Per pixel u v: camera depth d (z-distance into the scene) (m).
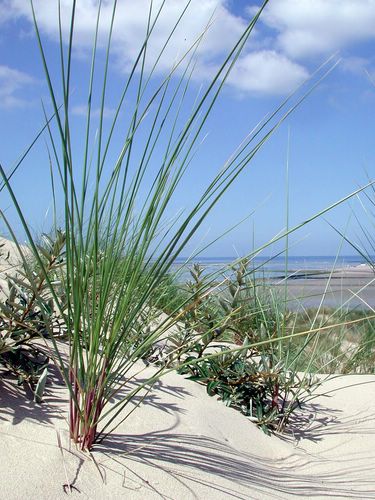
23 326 2.47
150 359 3.40
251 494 2.19
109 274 2.16
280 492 2.31
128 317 2.29
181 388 3.04
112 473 2.00
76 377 2.12
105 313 2.37
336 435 3.22
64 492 1.82
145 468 2.10
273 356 3.45
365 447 3.06
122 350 2.84
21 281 2.55
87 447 2.09
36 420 2.18
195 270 3.54
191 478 2.14
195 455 2.35
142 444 2.29
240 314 3.75
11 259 4.74
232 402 3.23
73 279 2.06
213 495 2.08
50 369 2.61
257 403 3.24
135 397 2.70
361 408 3.61
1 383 2.39
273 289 4.41
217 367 3.27
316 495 2.37
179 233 2.12
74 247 2.04
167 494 1.98
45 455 1.97
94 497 1.85
